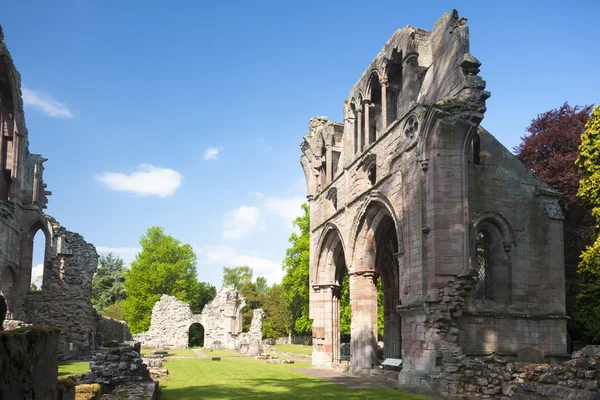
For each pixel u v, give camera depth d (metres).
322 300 35.16
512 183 24.23
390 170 25.30
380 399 17.70
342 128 36.38
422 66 24.50
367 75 29.39
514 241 23.56
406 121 23.91
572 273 32.56
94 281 90.25
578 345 31.17
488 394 16.64
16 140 35.53
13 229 34.50
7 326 25.16
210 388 19.48
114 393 13.52
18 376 4.31
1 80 34.62
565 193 32.66
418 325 21.16
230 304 64.06
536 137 35.56
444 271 20.45
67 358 33.94
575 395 11.95
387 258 35.53
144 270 73.69
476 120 21.19
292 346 72.94
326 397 17.92
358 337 28.30
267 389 19.81
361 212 28.31
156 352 46.66
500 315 22.09
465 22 22.72
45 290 36.06
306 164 39.59
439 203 20.88
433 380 19.11
